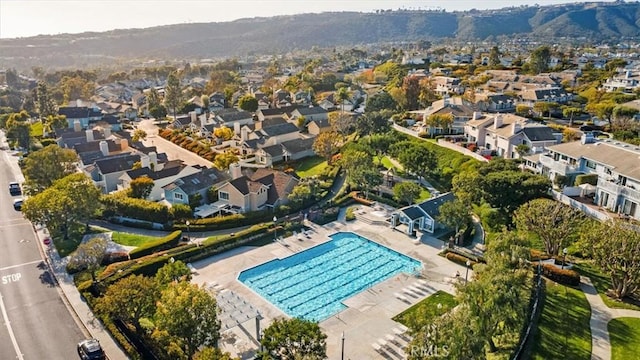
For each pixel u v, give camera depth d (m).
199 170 78.44
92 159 88.31
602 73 160.75
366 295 46.88
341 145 100.06
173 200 72.62
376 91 158.00
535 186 59.16
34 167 73.25
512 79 156.75
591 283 46.12
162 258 52.16
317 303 46.38
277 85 191.88
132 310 37.47
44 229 62.81
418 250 56.78
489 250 43.28
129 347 37.00
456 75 174.38
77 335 39.81
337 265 54.31
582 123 105.12
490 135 90.38
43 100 137.62
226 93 164.75
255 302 45.59
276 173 75.62
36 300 45.22
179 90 154.00
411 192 67.19
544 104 115.94
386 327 41.22
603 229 43.75
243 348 37.81
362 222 66.06
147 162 80.44
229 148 104.75
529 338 36.78
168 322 33.00
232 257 55.34
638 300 42.72
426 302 45.28
